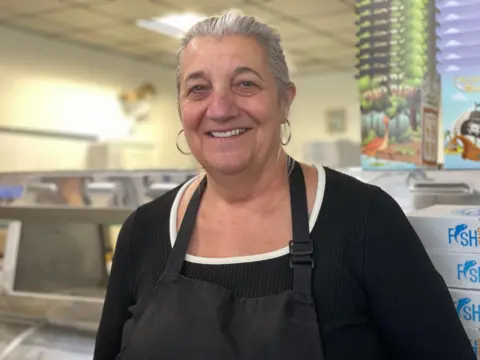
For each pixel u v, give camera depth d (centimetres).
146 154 570
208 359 83
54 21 415
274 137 93
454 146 113
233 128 89
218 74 88
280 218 93
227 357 82
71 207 156
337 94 640
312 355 81
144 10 389
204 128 91
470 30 108
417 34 114
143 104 563
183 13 398
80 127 495
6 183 167
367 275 85
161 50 518
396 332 86
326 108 645
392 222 87
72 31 445
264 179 95
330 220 88
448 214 100
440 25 111
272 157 95
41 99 457
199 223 98
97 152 510
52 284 164
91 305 149
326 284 85
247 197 95
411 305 85
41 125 457
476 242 95
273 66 91
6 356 143
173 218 101
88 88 504
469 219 96
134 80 558
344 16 411
